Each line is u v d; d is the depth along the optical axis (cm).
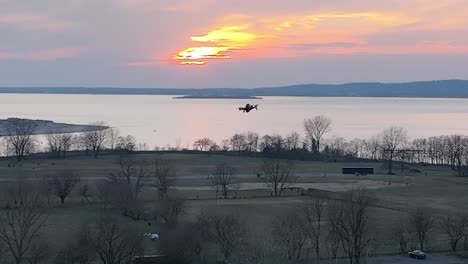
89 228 9188
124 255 8725
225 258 8594
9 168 18338
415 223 10675
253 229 9988
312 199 13275
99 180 15575
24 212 10025
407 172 19988
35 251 8469
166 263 8600
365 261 9044
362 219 10538
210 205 12662
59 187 12781
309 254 9350
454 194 15200
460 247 10125
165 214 10462
